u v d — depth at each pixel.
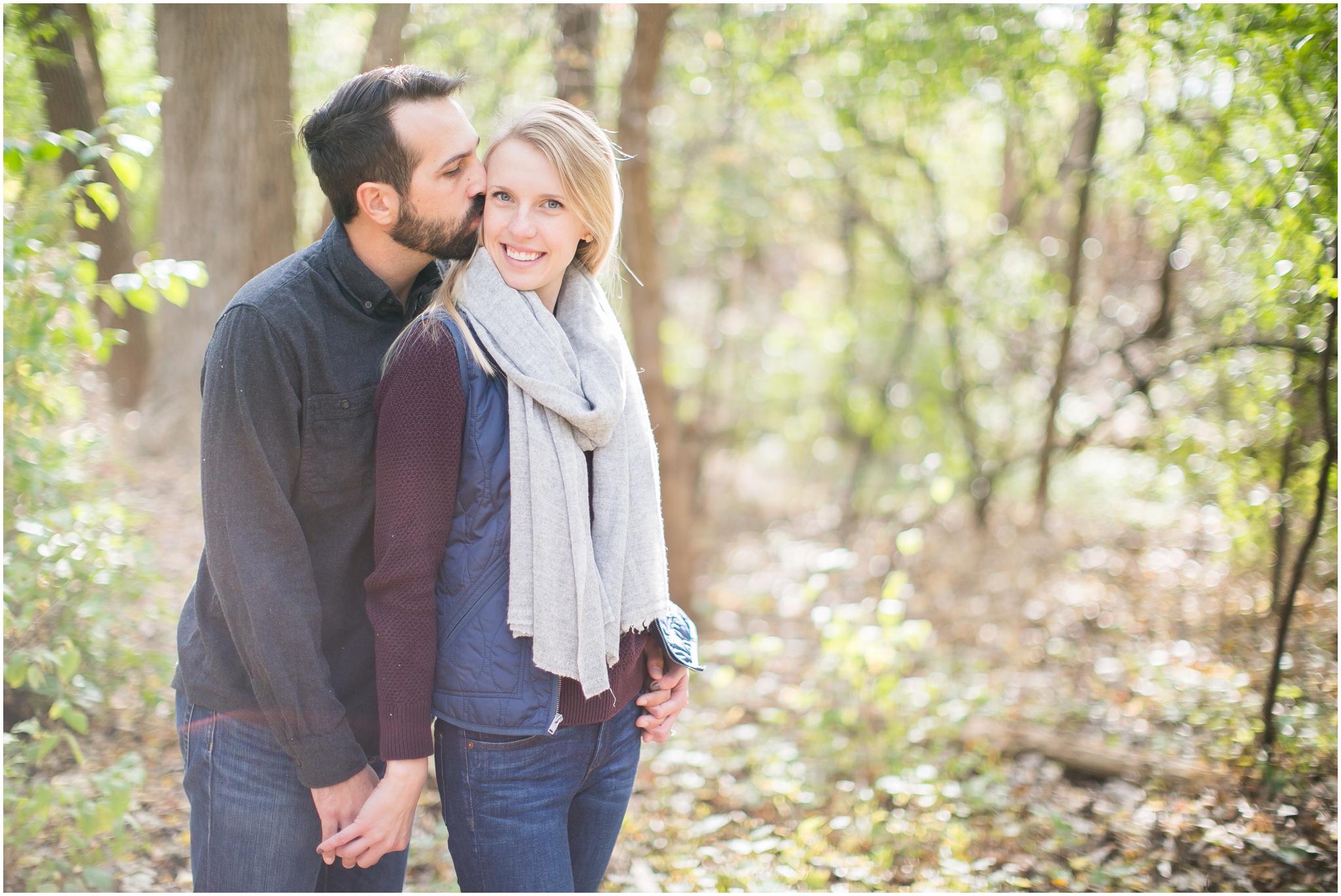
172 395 4.98
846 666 3.54
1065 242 6.05
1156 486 5.23
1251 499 3.53
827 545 6.90
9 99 3.38
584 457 1.48
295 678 1.41
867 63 5.39
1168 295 4.83
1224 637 3.94
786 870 2.59
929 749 3.45
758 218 7.12
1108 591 4.92
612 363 1.53
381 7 4.38
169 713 2.93
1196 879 2.56
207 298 4.88
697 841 2.91
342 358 1.49
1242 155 3.32
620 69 5.68
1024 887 2.58
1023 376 6.45
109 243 5.02
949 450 6.55
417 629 1.40
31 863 2.24
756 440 8.34
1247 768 2.96
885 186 6.86
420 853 2.64
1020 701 3.86
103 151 2.43
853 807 3.09
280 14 4.80
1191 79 3.70
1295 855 2.56
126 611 3.13
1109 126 5.12
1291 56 2.88
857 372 7.52
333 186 1.48
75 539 2.59
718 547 7.39
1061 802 3.07
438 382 1.40
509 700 1.44
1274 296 3.18
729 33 5.19
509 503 1.44
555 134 1.49
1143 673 3.88
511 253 1.50
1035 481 6.35
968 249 6.59
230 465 1.39
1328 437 2.85
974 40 4.79
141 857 2.39
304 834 1.54
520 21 4.98
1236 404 3.87
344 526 1.52
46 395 2.70
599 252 1.61
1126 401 4.96
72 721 2.23
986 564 5.69
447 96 1.51
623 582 1.52
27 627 2.49
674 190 6.57
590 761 1.54
